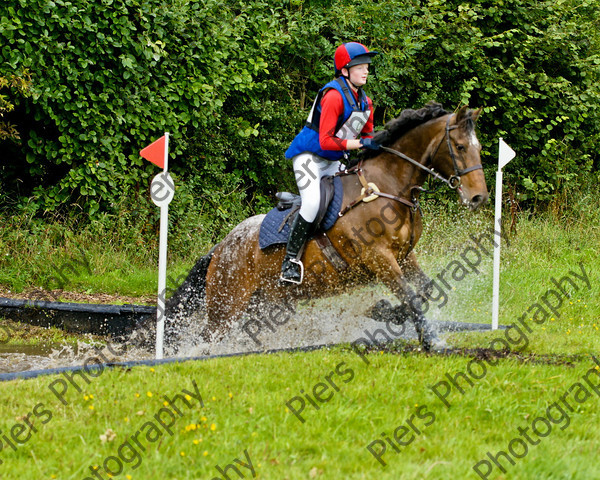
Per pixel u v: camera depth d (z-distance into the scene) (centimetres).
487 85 1560
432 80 1620
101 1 1196
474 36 1576
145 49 1217
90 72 1214
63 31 1185
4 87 1176
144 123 1273
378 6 1470
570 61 1636
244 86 1381
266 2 1484
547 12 1655
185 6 1280
